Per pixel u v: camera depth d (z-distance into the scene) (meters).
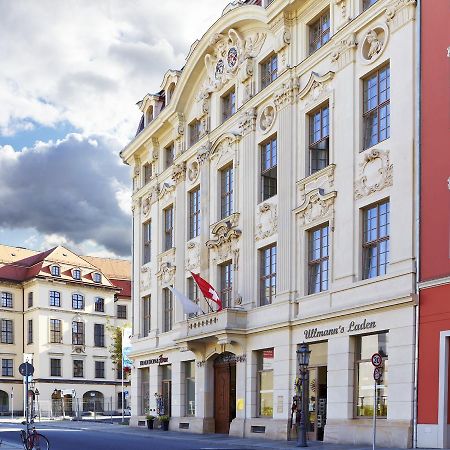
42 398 74.56
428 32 21.78
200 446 24.67
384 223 23.09
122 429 38.56
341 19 25.83
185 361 36.12
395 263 22.03
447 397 19.88
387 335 22.27
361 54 24.55
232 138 32.44
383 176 22.98
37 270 77.81
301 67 27.83
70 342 77.94
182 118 38.19
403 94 22.42
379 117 23.78
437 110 21.17
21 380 77.50
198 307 32.94
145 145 42.75
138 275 43.09
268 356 28.61
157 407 38.28
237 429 29.56
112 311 82.38
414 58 22.19
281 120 28.58
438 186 20.84
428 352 20.50
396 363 21.56
